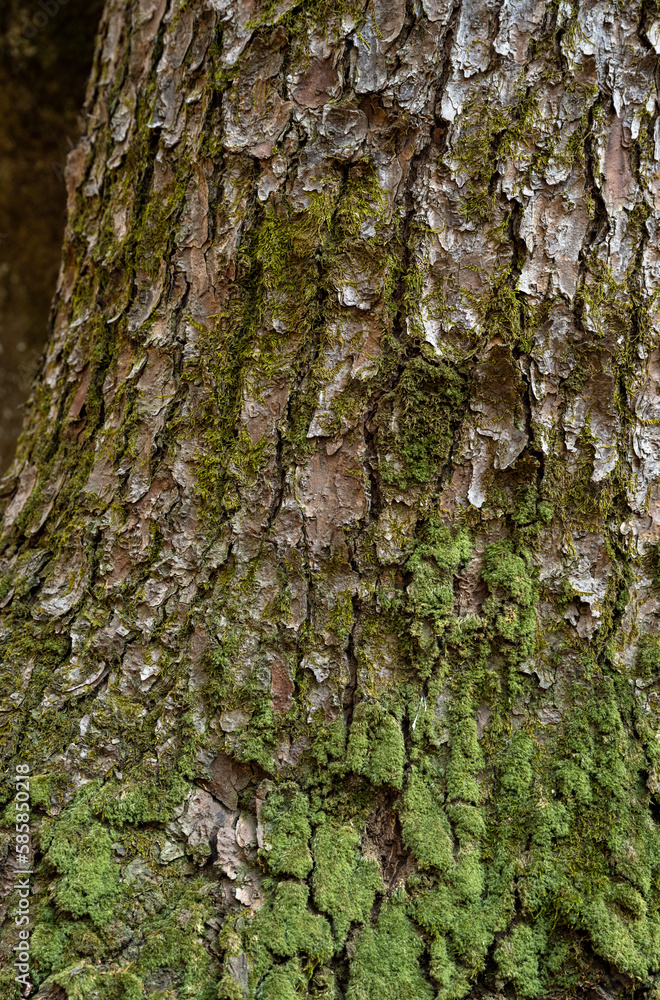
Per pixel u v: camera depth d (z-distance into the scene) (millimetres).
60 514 3336
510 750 3201
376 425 3223
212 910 3174
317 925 3164
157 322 3301
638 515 3230
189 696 3223
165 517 3262
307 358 3232
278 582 3229
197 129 3289
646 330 3229
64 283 3457
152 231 3318
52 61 3930
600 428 3223
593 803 3188
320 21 3234
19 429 4254
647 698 3211
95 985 3143
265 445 3238
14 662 3273
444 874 3176
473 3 3215
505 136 3211
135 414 3293
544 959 3162
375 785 3195
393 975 3152
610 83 3217
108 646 3254
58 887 3180
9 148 4129
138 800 3207
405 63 3221
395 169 3225
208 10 3291
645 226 3227
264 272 3244
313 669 3213
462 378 3217
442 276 3221
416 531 3223
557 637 3217
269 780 3207
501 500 3221
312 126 3234
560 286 3217
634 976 3143
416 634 3209
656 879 3174
